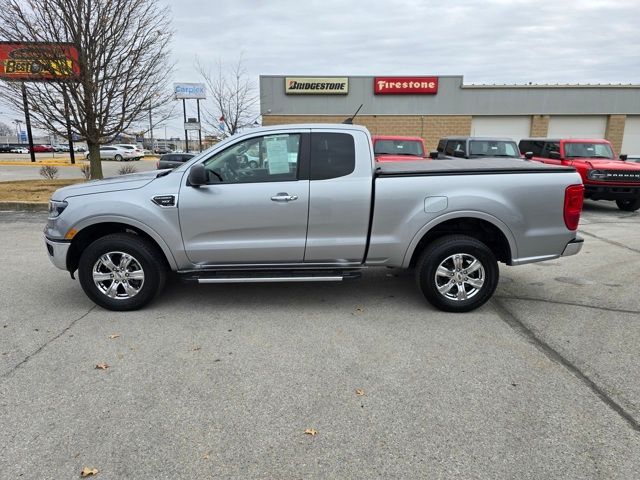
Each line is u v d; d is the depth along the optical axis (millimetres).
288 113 24516
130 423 2809
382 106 24375
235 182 4426
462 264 4539
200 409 2959
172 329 4203
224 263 4555
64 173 25312
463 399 3078
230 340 3980
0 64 11469
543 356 3693
